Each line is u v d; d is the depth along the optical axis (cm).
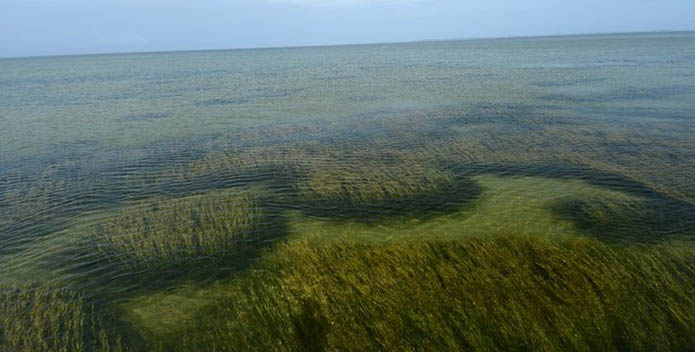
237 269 1517
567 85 6031
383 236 1731
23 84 8919
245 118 4309
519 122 3669
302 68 12038
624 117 3775
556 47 19125
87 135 3681
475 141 3053
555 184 2241
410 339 1114
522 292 1256
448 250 1528
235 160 2769
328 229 1809
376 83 7150
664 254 1471
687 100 4481
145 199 2181
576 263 1394
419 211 1966
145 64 17338
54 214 2033
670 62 8944
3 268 1569
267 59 19538
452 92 5678
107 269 1542
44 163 2856
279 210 1995
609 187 2164
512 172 2428
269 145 3150
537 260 1425
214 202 2095
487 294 1252
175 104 5388
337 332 1147
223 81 8488
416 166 2538
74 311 1314
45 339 1194
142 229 1819
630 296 1232
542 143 2962
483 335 1116
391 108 4603
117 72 12300
